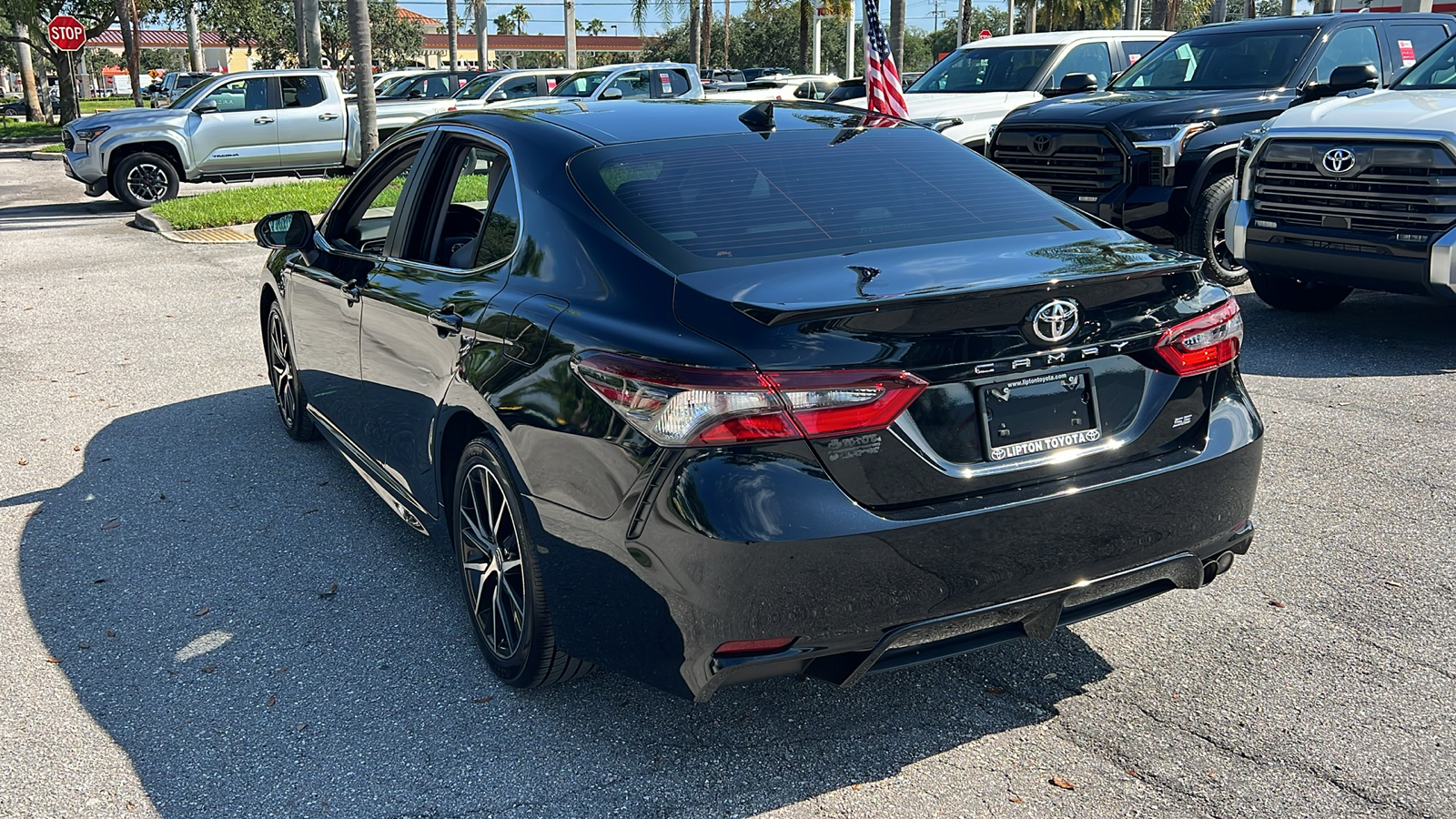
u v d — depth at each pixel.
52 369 7.46
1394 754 3.04
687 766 3.08
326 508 5.02
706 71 32.72
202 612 4.06
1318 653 3.57
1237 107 8.60
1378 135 6.56
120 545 4.65
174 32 90.62
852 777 3.01
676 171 3.43
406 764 3.12
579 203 3.29
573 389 2.91
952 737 3.18
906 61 75.69
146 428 6.20
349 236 5.04
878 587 2.70
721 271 2.94
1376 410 5.89
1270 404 6.05
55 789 3.04
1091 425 2.94
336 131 18.11
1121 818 2.81
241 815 2.92
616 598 2.88
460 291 3.60
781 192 3.37
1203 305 3.12
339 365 4.71
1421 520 4.54
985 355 2.76
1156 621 3.82
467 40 93.00
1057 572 2.88
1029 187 3.70
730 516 2.60
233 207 14.67
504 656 3.45
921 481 2.73
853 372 2.63
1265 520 4.58
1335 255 6.88
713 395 2.61
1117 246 3.20
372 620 3.97
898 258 3.00
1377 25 9.62
